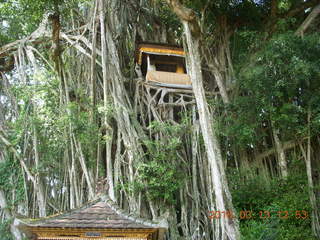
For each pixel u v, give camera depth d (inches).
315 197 411.5
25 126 482.9
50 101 493.7
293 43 446.3
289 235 374.0
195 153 456.8
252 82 464.8
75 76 541.0
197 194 430.3
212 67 537.3
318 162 453.7
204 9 544.1
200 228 415.8
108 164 411.2
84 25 550.3
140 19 626.8
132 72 549.6
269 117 471.2
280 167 455.5
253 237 344.8
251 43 569.3
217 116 498.9
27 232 160.6
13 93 558.3
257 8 597.6
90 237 157.4
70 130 453.4
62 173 469.1
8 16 617.6
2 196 456.1
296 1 585.6
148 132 493.7
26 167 462.3
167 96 537.0
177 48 562.6
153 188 423.5
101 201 179.5
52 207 451.5
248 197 429.7
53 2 492.1
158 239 173.9
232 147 486.0
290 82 444.8
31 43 575.5
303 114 453.4
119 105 472.7
